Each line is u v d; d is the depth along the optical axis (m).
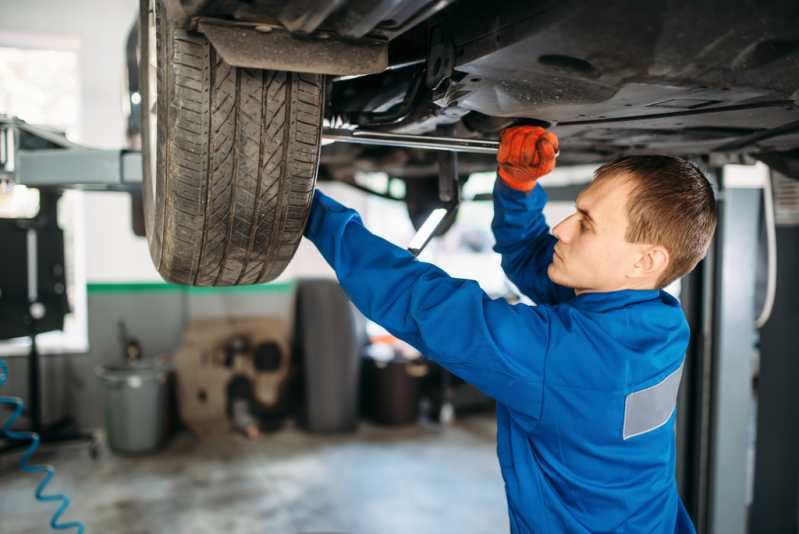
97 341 4.31
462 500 3.26
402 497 3.29
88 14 4.07
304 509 3.14
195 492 3.33
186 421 4.20
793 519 2.26
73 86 4.23
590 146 1.73
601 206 0.85
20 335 3.67
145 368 3.88
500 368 0.78
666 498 0.92
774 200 2.13
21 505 3.16
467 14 0.93
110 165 1.71
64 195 4.20
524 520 0.90
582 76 0.92
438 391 4.61
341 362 4.20
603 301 0.87
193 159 0.86
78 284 4.36
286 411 4.52
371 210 5.05
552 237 1.16
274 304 4.75
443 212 1.25
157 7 0.88
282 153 0.89
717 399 2.06
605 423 0.81
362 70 0.84
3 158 1.77
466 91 1.07
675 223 0.83
